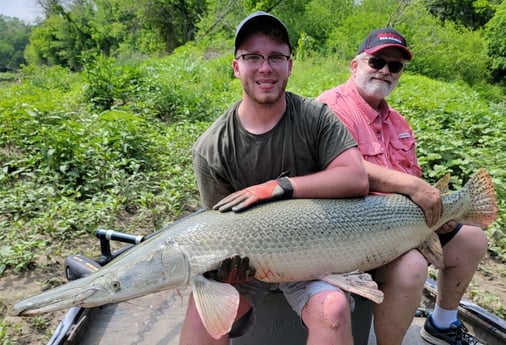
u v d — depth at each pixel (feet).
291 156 8.73
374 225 8.59
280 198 8.34
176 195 18.07
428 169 22.09
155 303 11.82
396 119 11.84
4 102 26.37
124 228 16.63
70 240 15.60
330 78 53.57
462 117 30.37
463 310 11.32
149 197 17.83
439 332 10.44
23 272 13.76
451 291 10.12
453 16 126.72
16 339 11.11
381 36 11.03
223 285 7.48
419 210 9.23
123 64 40.86
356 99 11.19
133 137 23.06
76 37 175.63
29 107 24.54
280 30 8.30
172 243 7.54
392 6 100.12
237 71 8.75
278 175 8.86
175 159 23.03
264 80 8.29
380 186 9.49
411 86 49.96
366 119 11.04
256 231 7.80
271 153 8.70
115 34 156.76
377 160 10.76
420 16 96.63
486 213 10.13
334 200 8.61
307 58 81.66
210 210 8.37
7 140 22.93
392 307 8.68
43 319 11.73
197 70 49.16
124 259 7.54
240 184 9.02
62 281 13.39
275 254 7.83
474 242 9.83
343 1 113.19
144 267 7.34
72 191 18.17
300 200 8.40
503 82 101.14
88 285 7.22
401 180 9.33
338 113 10.81
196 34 127.34
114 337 10.52
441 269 10.16
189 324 7.86
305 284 8.06
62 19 173.68
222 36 117.70
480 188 10.05
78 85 40.81
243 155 8.79
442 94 44.47
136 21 149.69
